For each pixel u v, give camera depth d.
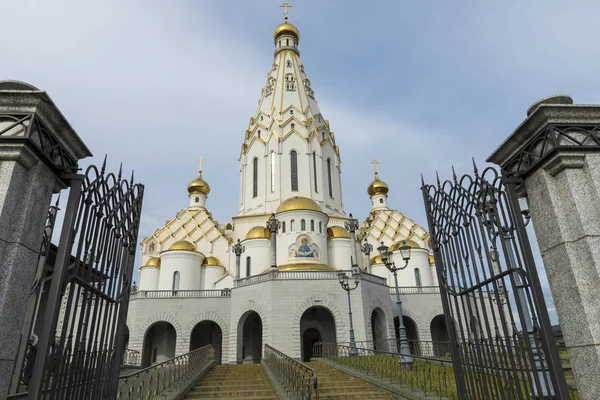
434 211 6.78
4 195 4.14
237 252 38.28
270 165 49.25
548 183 4.82
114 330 5.55
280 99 52.66
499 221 5.05
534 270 4.47
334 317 30.86
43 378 3.89
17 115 4.38
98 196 5.03
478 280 5.40
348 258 40.78
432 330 40.41
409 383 13.36
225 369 21.38
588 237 4.39
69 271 4.45
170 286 40.41
